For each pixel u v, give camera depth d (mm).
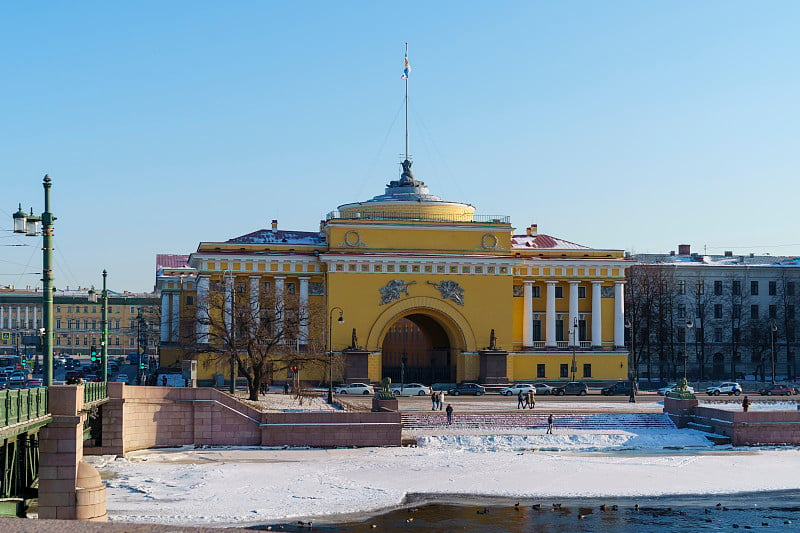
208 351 98250
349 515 52562
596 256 131750
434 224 126375
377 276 124000
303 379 122438
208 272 122375
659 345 149000
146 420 73938
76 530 20031
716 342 156250
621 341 131375
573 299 130250
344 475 63844
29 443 44844
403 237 125625
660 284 148375
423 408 94062
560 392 121000
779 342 157000
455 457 71875
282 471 64812
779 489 61125
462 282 125875
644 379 149000
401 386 118062
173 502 54250
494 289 126375
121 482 59750
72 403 44094
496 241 127625
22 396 38781
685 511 54969
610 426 85750
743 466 69500
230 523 49844
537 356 128750
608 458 72625
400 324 134500
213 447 75000
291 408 89312
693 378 153625
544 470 66625
